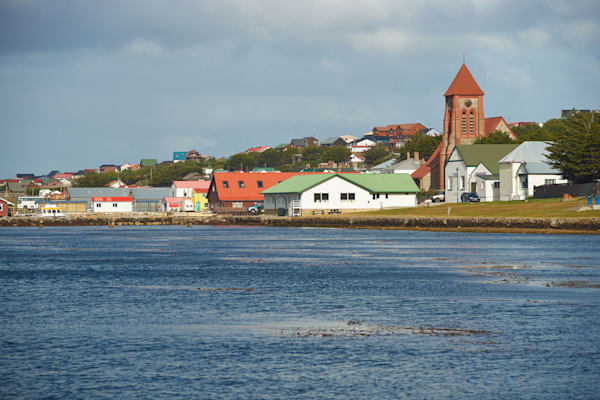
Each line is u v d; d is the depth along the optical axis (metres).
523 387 45.19
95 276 106.19
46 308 74.75
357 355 53.16
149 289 89.94
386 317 67.81
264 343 57.09
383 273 106.38
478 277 99.12
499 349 54.41
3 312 72.19
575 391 44.41
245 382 46.59
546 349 54.19
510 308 71.88
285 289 88.56
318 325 64.19
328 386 45.72
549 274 101.69
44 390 45.00
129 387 45.56
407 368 49.59
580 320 65.06
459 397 43.50
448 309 71.88
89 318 68.38
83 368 49.97
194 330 62.22
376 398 43.47
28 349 55.44
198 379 47.25
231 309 73.31
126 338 59.12
